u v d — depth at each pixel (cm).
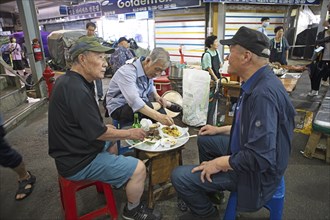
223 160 135
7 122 370
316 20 907
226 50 586
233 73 141
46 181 237
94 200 209
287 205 197
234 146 152
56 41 905
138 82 212
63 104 143
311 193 211
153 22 730
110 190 171
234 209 152
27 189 217
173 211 193
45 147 311
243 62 132
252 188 136
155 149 174
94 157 156
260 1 578
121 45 437
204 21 612
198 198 155
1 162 200
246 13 604
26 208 202
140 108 198
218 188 147
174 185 155
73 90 142
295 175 237
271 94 121
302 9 776
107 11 823
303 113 387
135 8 718
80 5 946
